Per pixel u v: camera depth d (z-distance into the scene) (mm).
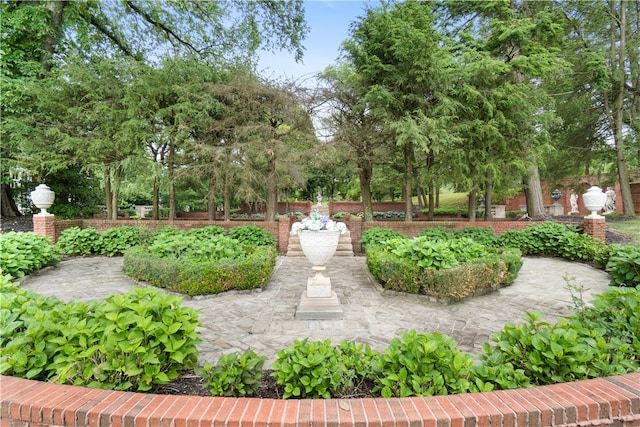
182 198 18469
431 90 10297
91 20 13039
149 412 1765
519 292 5844
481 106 10336
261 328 4152
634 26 15438
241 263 5816
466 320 4441
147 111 10500
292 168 12617
